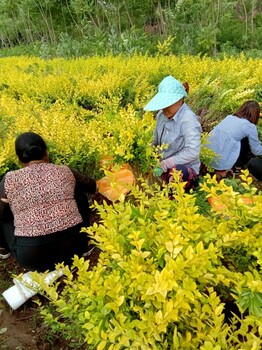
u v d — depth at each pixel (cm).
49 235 293
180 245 185
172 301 165
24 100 557
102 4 1523
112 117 446
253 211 196
